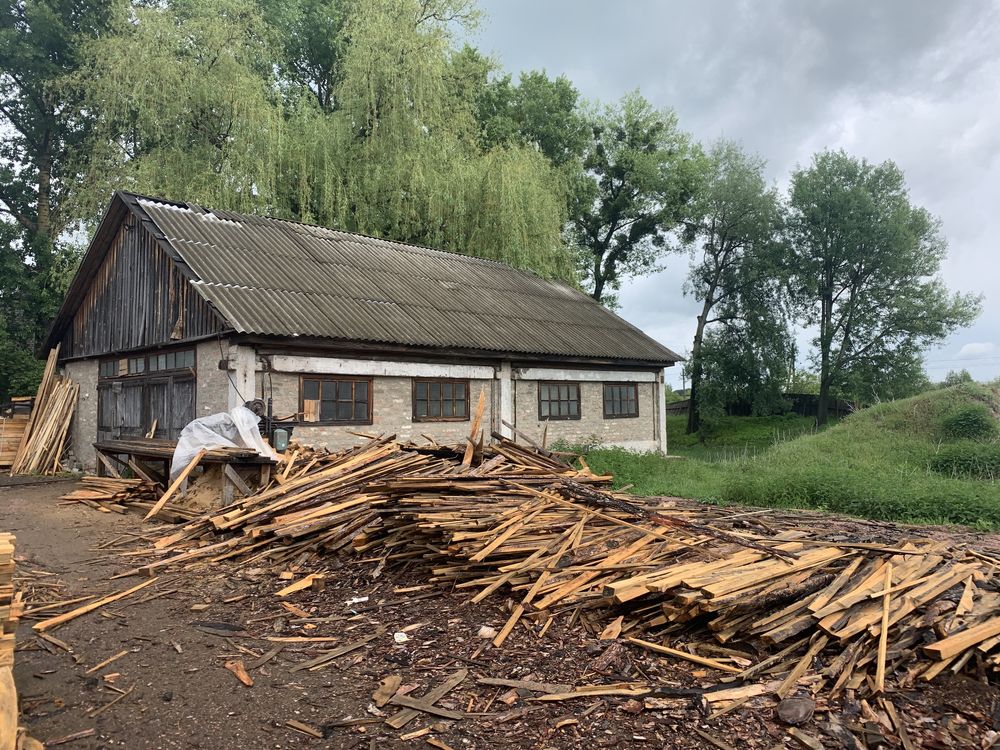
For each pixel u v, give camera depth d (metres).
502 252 22.75
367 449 9.84
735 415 38.28
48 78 25.48
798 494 11.27
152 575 6.80
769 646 4.41
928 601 4.75
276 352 12.16
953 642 4.14
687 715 3.74
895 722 3.64
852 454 16.47
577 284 27.25
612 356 18.03
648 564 5.49
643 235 36.41
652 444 20.16
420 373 14.34
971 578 5.18
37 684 4.36
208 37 21.12
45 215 27.75
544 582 5.44
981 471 13.82
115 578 6.74
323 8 28.61
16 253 26.08
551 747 3.51
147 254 14.83
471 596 5.78
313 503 7.99
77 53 24.66
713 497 11.48
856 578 5.01
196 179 20.31
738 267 34.97
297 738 3.67
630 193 35.09
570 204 33.03
